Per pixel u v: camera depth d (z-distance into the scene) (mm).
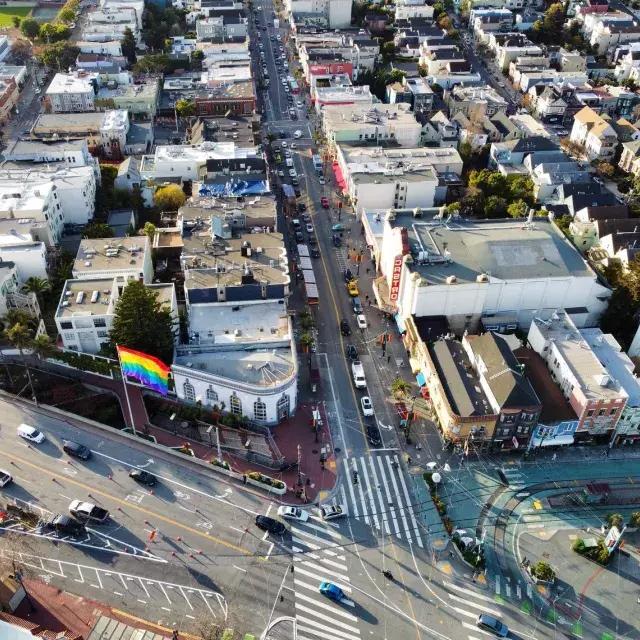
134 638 109812
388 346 179000
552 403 152125
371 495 138750
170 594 118062
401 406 160250
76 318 157250
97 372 162375
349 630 114688
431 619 117188
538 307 180625
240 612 116125
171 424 152875
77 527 127125
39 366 164875
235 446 147625
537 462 148625
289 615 116312
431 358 161000
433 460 147375
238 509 133625
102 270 174375
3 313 170875
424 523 133625
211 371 151125
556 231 195625
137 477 137125
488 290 174875
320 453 147500
